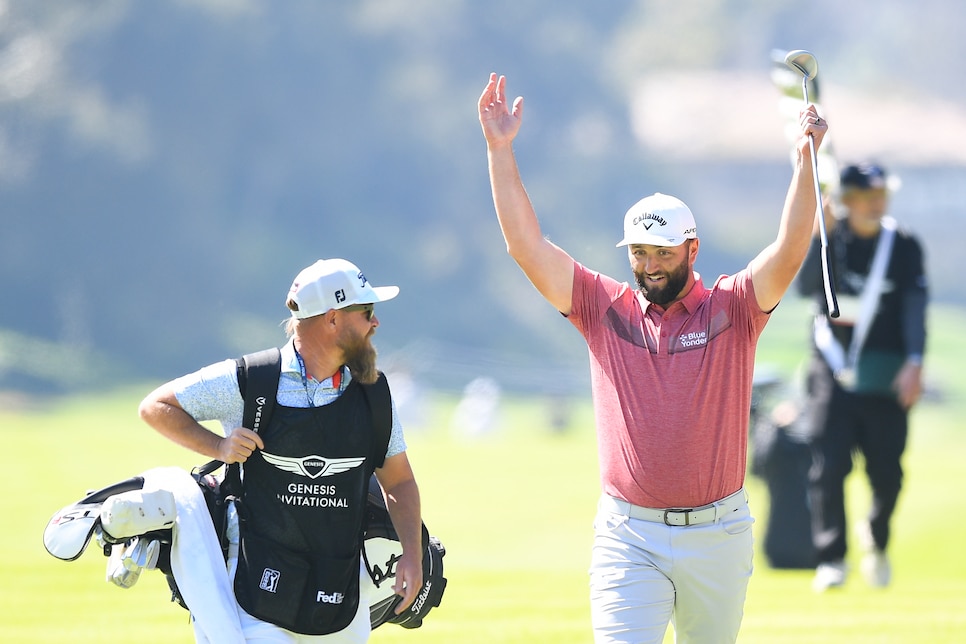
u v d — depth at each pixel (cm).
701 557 1986
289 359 1852
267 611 1839
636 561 1994
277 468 1834
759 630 2900
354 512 1862
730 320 1983
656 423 1977
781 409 4466
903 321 3553
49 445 9456
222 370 1841
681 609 2047
